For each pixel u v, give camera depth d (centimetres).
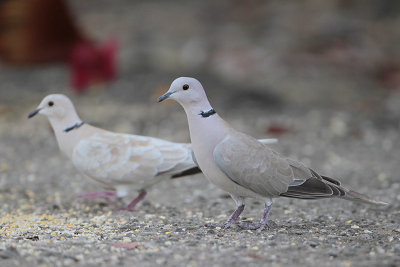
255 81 2050
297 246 656
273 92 1961
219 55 2302
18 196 1034
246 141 736
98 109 1722
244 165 720
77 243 658
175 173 916
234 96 1930
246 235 713
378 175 1201
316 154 1391
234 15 3200
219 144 727
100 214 902
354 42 2530
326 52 2364
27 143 1468
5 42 1598
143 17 3136
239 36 2730
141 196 953
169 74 2145
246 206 962
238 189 746
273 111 1791
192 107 738
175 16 3175
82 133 942
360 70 2194
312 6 3253
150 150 913
